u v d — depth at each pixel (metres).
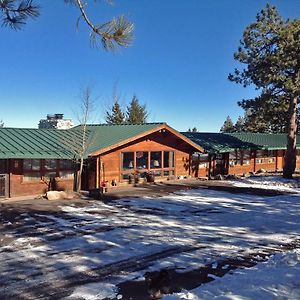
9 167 20.88
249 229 14.88
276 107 30.52
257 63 30.36
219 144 34.12
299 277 8.70
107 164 25.16
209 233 14.08
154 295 8.10
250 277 9.08
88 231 14.02
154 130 26.91
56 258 11.02
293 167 32.44
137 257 11.14
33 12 6.22
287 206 20.05
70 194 21.44
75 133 27.06
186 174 31.08
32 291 8.74
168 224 15.40
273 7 29.94
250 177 33.34
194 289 8.53
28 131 24.64
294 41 28.48
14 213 16.97
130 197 21.81
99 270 10.08
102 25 6.04
